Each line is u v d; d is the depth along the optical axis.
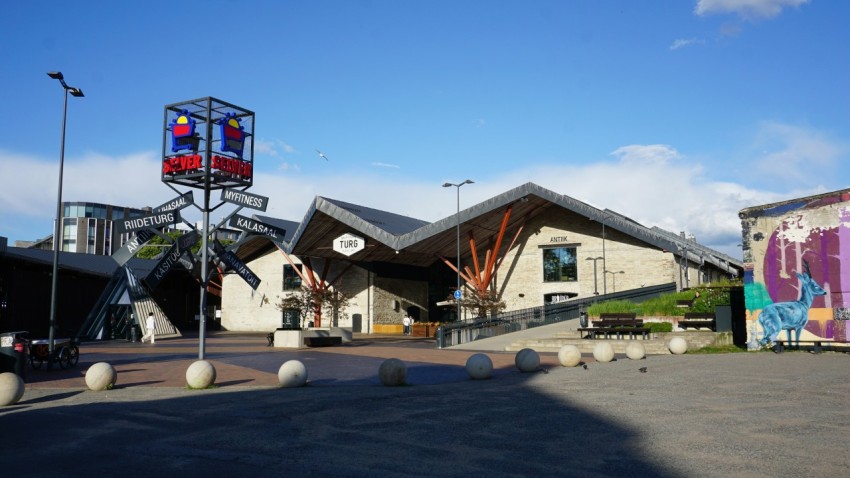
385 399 12.30
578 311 40.38
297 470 6.95
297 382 14.57
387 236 42.69
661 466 6.92
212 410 11.05
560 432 8.78
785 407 10.43
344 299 48.88
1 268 37.12
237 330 56.81
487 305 45.97
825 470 6.67
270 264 56.09
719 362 18.08
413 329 47.19
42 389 14.37
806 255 21.47
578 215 49.53
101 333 39.62
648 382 13.96
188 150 20.86
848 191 20.72
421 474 6.74
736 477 6.46
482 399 12.11
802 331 21.38
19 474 6.84
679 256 47.56
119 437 8.77
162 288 54.44
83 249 110.06
